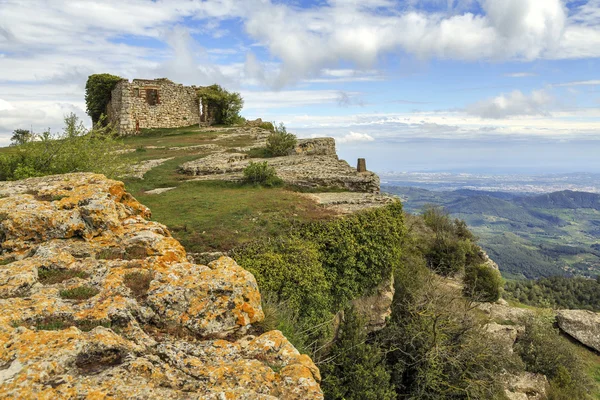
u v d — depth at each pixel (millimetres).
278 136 31219
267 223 14773
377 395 13062
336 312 14922
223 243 13125
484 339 18484
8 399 3994
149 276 7297
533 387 21047
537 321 26953
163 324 6316
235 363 5559
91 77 47469
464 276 33531
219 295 6910
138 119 44844
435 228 39031
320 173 23203
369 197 18984
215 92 52250
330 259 14750
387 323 17297
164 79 48719
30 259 7535
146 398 4398
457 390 16203
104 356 4977
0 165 15516
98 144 17797
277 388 5219
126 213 10352
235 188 21094
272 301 11633
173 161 27875
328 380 12516
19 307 5758
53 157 16203
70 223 8859
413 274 21219
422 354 16031
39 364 4477
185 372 5223
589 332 29516
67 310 5922
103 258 8211
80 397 4188
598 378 25375
